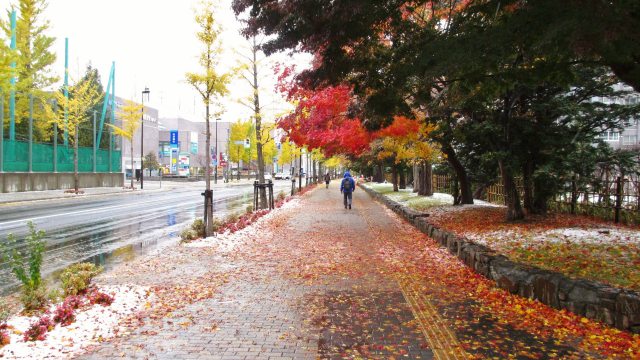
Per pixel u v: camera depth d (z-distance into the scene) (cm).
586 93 1315
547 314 580
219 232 1311
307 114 1962
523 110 1302
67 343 495
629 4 498
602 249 857
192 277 809
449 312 604
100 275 827
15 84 3042
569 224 1245
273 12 797
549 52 624
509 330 533
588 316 553
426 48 723
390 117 1030
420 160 2028
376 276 819
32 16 3584
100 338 508
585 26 495
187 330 540
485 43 630
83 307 617
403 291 714
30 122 3425
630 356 450
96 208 2316
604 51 550
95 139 4353
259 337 517
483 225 1317
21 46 3391
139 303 646
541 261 796
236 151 7288
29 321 559
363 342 500
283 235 1337
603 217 1369
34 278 622
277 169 12169
